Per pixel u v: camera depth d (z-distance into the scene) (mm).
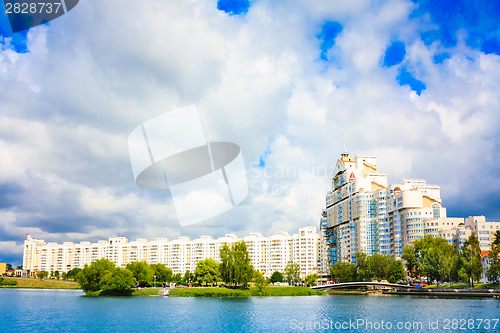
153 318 136125
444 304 170125
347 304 182250
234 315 143000
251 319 132500
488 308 152125
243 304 184500
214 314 145500
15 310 164750
